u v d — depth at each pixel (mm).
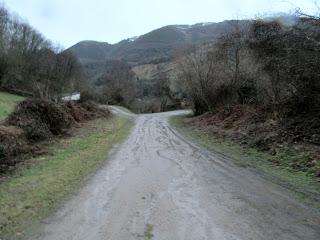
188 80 32031
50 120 18125
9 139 13320
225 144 15688
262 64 17812
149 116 39656
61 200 7812
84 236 5801
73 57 52625
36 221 6590
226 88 26734
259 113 18109
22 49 48344
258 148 13547
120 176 10023
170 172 10453
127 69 83438
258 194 7922
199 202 7422
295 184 8680
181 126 25609
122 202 7547
